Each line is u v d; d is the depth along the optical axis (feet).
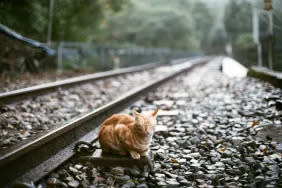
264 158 12.28
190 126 16.87
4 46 40.60
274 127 15.67
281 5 31.27
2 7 50.78
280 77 25.12
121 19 169.27
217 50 284.20
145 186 10.43
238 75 40.98
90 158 12.01
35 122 18.60
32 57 45.32
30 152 11.02
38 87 25.23
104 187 10.51
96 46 64.85
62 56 56.44
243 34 104.68
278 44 32.96
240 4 114.93
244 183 10.66
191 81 37.76
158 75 49.85
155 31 173.78
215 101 23.35
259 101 21.71
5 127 17.17
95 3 78.64
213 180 10.91
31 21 55.31
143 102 24.40
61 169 11.62
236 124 16.76
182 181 10.81
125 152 11.97
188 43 206.28
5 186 9.77
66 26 71.10
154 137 15.35
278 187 10.21
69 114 21.15
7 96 21.45
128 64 76.48
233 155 12.85
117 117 12.32
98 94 29.30
